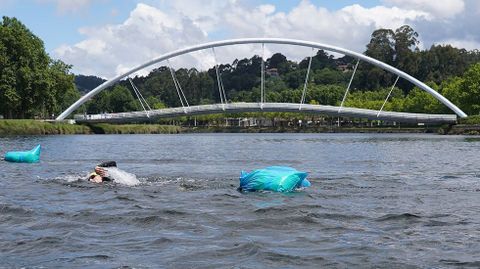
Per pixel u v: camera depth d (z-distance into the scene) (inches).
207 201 703.1
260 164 1440.7
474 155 1868.8
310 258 425.4
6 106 4227.4
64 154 1863.9
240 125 7465.6
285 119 7150.6
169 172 1171.3
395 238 495.2
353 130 6215.6
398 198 750.5
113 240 479.2
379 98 6963.6
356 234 511.2
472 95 4803.2
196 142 3149.6
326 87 7327.8
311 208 650.8
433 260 422.6
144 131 5767.7
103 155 1820.9
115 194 764.6
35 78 4266.7
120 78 5078.7
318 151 2158.0
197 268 398.3
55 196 746.2
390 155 1883.6
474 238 497.4
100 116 5022.1
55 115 6609.3
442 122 4793.3
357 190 835.4
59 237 487.2
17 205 655.1
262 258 423.8
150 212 614.9
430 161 1581.0
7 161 1425.9
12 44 4271.7
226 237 492.1
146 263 409.7
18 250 444.1
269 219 576.1
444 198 754.2
